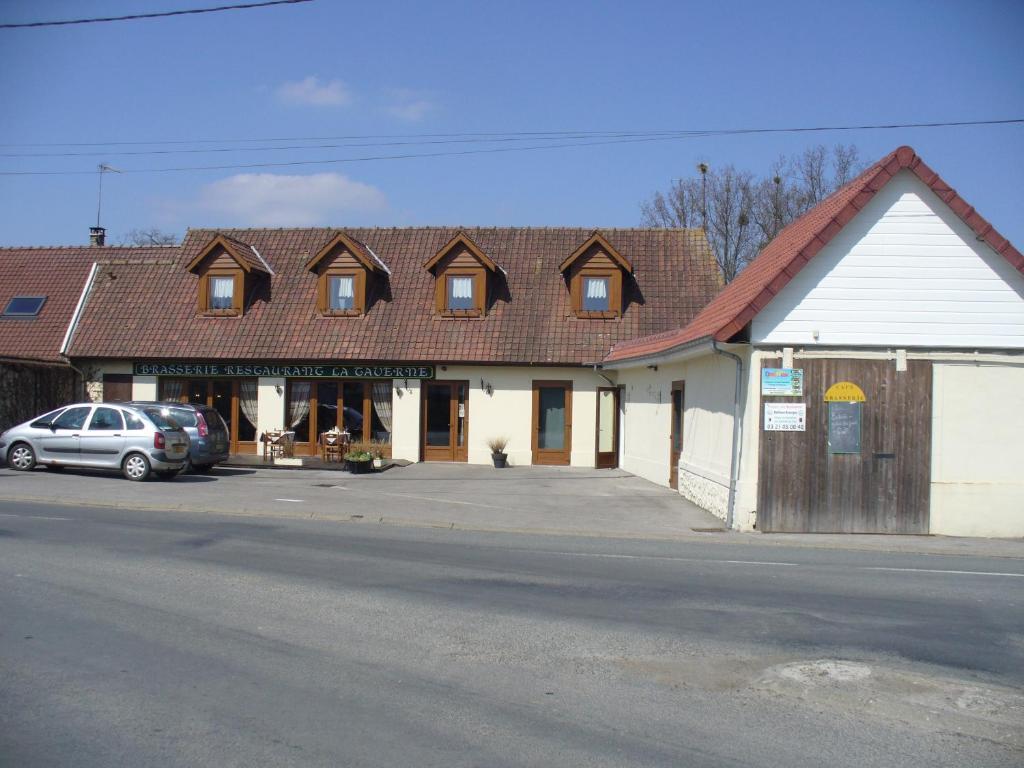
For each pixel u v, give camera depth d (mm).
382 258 29531
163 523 13938
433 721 5672
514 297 27953
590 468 26469
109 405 20203
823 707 6137
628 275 28156
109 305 29203
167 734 5344
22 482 18406
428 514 16188
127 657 6828
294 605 8617
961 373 15273
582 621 8320
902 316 15266
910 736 5637
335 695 6102
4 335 29219
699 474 18141
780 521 15172
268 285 29016
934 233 15273
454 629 7906
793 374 15195
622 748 5320
